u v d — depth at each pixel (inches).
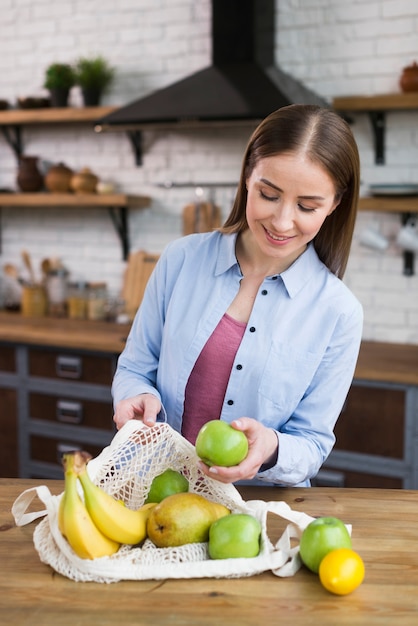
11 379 124.2
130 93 136.9
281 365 53.9
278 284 54.7
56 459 122.2
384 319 122.0
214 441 40.7
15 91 147.6
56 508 38.8
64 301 143.2
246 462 42.0
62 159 146.0
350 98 112.4
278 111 46.9
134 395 54.5
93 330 125.5
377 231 117.9
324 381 54.5
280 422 55.2
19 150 149.2
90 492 38.0
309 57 122.0
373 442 100.5
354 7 118.0
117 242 142.0
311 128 44.9
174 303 57.3
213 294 56.2
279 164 44.5
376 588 37.2
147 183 138.4
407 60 116.0
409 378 96.5
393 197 109.7
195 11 129.6
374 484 101.0
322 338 53.7
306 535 38.7
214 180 132.4
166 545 39.1
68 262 147.4
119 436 43.5
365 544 41.9
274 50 123.5
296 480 49.9
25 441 124.3
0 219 153.5
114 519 38.2
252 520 39.0
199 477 44.6
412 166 117.6
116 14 135.9
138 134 136.5
